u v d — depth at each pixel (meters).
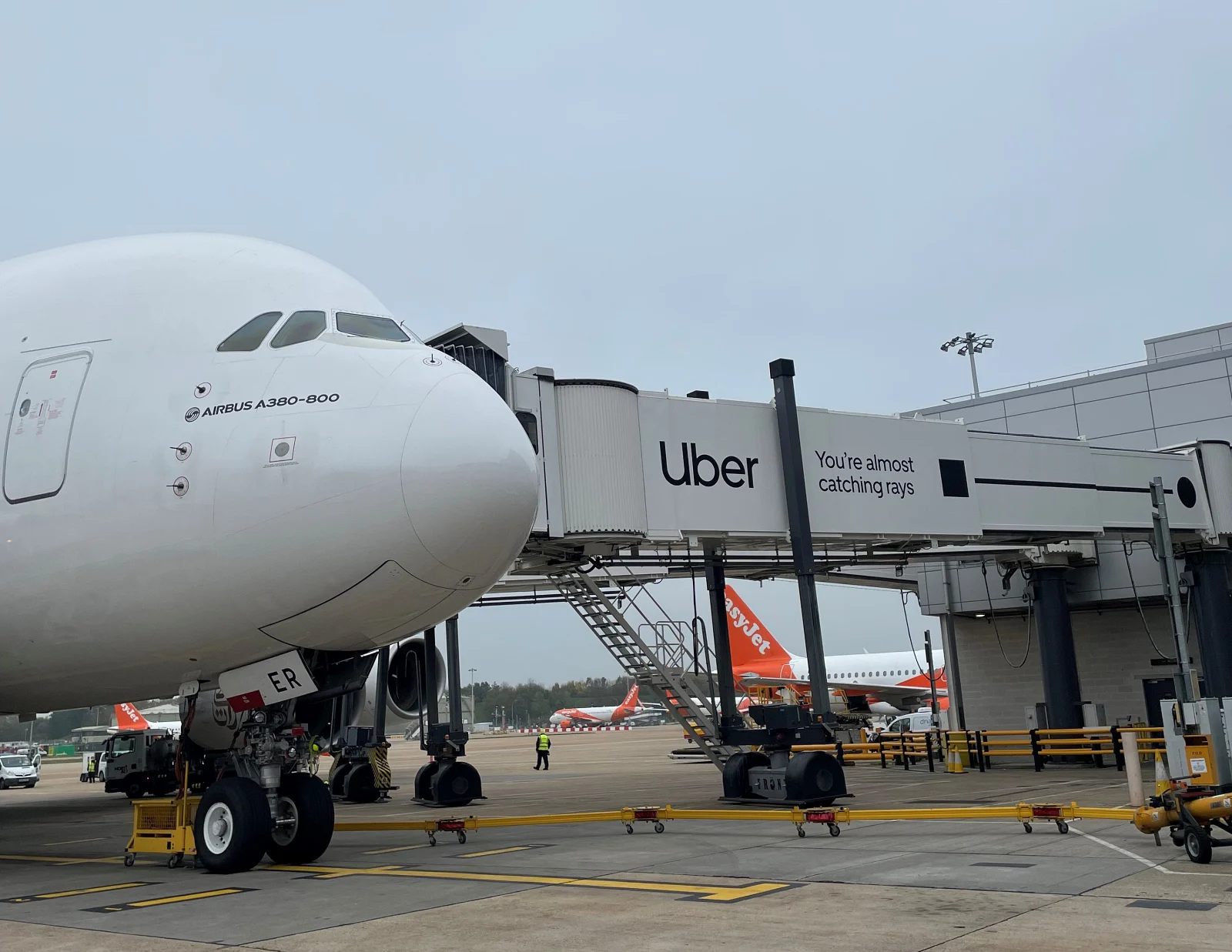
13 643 11.17
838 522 20.72
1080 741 24.19
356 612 10.02
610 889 8.94
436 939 7.10
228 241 11.72
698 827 14.29
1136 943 6.32
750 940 6.74
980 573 31.11
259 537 9.71
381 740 23.34
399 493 9.44
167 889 9.70
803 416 20.72
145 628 10.41
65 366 10.88
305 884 9.70
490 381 17.00
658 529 18.67
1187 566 27.67
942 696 59.50
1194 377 30.80
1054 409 33.25
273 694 10.73
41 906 9.02
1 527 10.66
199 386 10.34
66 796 32.66
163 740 30.83
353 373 10.06
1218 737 10.81
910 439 22.19
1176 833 10.23
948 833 12.42
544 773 34.03
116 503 10.16
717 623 20.47
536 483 10.14
